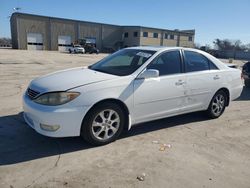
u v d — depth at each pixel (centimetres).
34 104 369
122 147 400
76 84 374
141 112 431
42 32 5169
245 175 340
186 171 340
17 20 4828
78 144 401
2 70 1311
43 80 409
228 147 423
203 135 470
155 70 419
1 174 311
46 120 354
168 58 472
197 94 508
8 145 388
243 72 1053
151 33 6278
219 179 326
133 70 430
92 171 328
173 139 443
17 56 2572
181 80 474
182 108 491
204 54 537
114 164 347
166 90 453
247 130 509
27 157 354
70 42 5584
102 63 501
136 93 415
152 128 489
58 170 326
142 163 354
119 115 408
